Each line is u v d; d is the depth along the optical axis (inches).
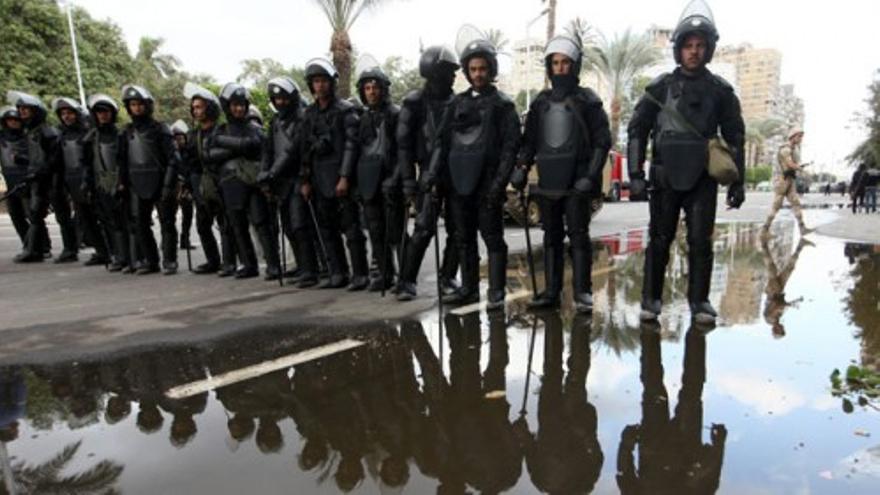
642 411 110.0
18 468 93.4
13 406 119.2
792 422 103.4
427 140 191.2
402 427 106.0
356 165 212.7
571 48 169.8
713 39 153.5
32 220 330.6
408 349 149.6
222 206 260.5
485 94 182.1
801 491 82.0
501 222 186.4
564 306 192.1
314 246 236.7
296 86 232.4
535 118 180.5
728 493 82.2
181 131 320.8
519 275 252.8
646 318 169.5
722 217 582.9
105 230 299.7
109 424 109.7
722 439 98.1
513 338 157.5
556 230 183.9
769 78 3602.4
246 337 163.0
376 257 217.3
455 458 94.6
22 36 931.3
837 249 316.8
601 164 174.7
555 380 126.9
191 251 370.9
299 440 101.8
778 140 3083.2
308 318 182.7
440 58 186.5
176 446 100.2
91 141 280.4
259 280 255.3
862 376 122.1
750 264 270.1
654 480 86.4
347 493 84.6
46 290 240.7
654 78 165.0
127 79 1154.7
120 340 162.6
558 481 87.1
